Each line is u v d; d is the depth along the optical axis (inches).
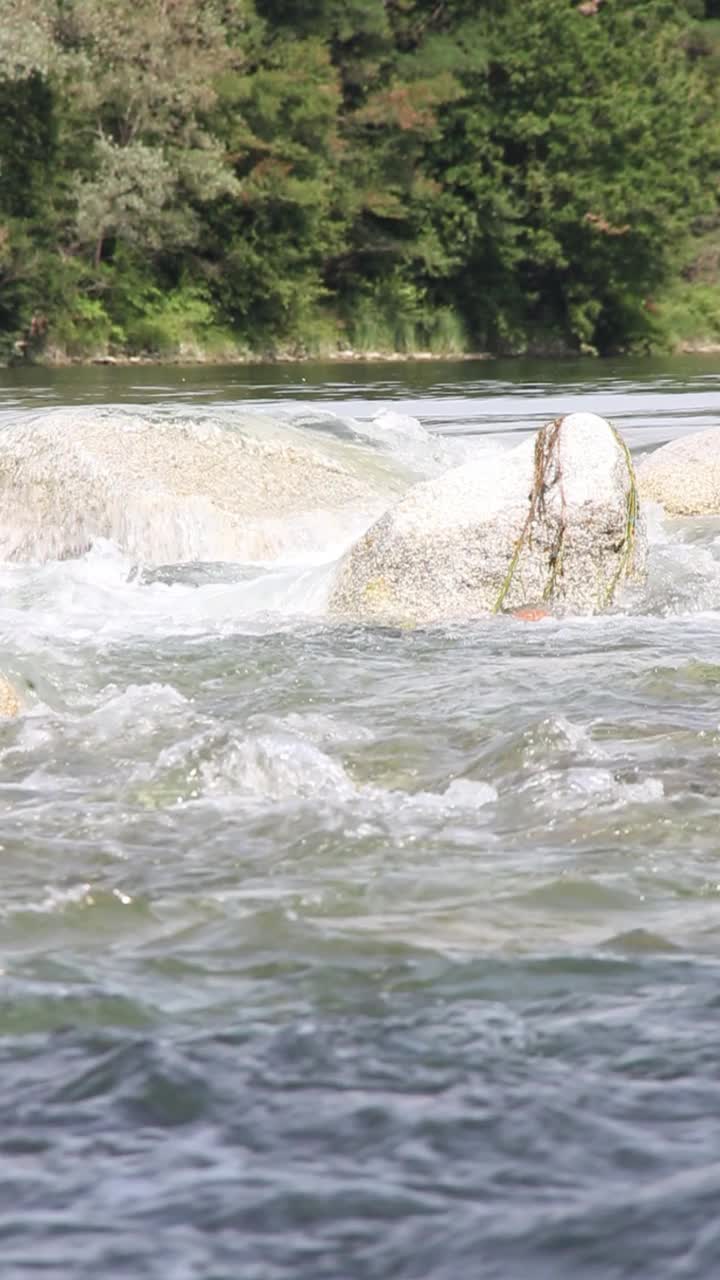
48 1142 390.3
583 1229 340.8
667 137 7716.5
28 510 1747.0
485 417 3235.7
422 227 7445.9
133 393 4047.7
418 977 518.6
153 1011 487.5
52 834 717.9
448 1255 331.9
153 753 871.7
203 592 1482.5
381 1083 425.1
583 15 7829.7
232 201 6707.7
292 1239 339.6
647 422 3046.3
